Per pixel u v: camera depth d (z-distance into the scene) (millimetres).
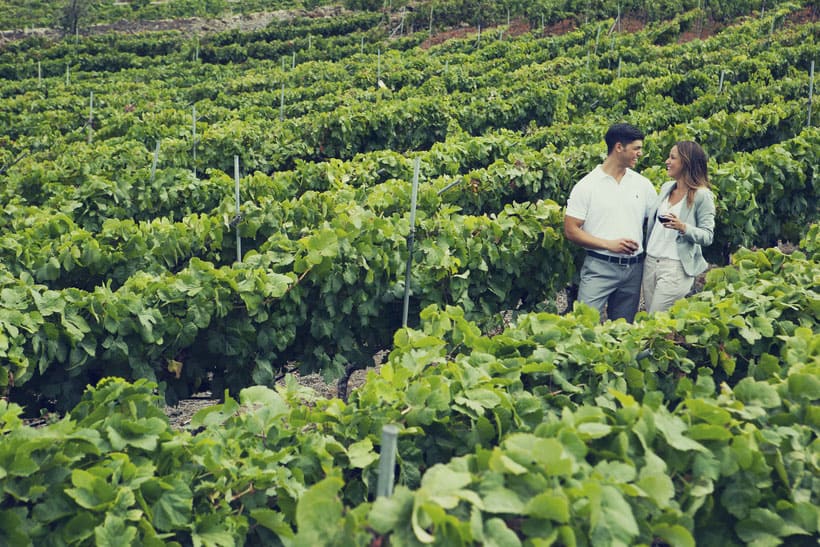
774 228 9625
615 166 5895
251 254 5824
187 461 3434
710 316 4520
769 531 3047
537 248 6793
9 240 6305
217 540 3172
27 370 4938
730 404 3355
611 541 2531
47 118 19391
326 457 3412
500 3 37469
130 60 32969
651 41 29766
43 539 3020
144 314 5199
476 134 16109
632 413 3123
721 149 11547
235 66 31469
